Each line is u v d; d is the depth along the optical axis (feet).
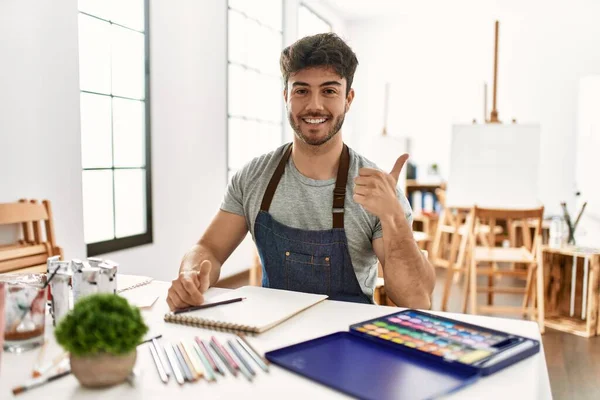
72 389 2.15
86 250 8.52
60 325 2.14
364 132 21.11
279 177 4.43
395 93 20.43
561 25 17.46
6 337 2.56
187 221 11.32
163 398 2.06
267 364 2.38
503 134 11.27
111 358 2.12
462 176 11.46
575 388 7.27
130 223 9.91
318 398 2.05
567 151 17.52
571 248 10.13
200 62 11.60
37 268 6.76
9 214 6.50
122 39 9.47
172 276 10.88
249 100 14.20
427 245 16.60
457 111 19.39
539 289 9.87
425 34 19.84
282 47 15.84
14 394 2.09
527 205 11.13
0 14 6.67
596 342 9.29
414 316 3.06
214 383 2.20
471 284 10.24
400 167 4.16
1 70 6.74
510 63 18.25
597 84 15.58
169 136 10.63
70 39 7.83
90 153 8.99
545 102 17.79
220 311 3.13
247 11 13.89
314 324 2.99
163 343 2.67
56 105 7.63
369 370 2.29
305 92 4.11
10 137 6.91
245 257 14.26
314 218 4.32
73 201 8.00
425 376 2.24
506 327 2.94
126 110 9.65
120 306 2.19
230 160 13.39
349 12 20.02
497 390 2.13
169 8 10.46
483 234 14.21
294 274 4.19
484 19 18.71
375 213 3.75
